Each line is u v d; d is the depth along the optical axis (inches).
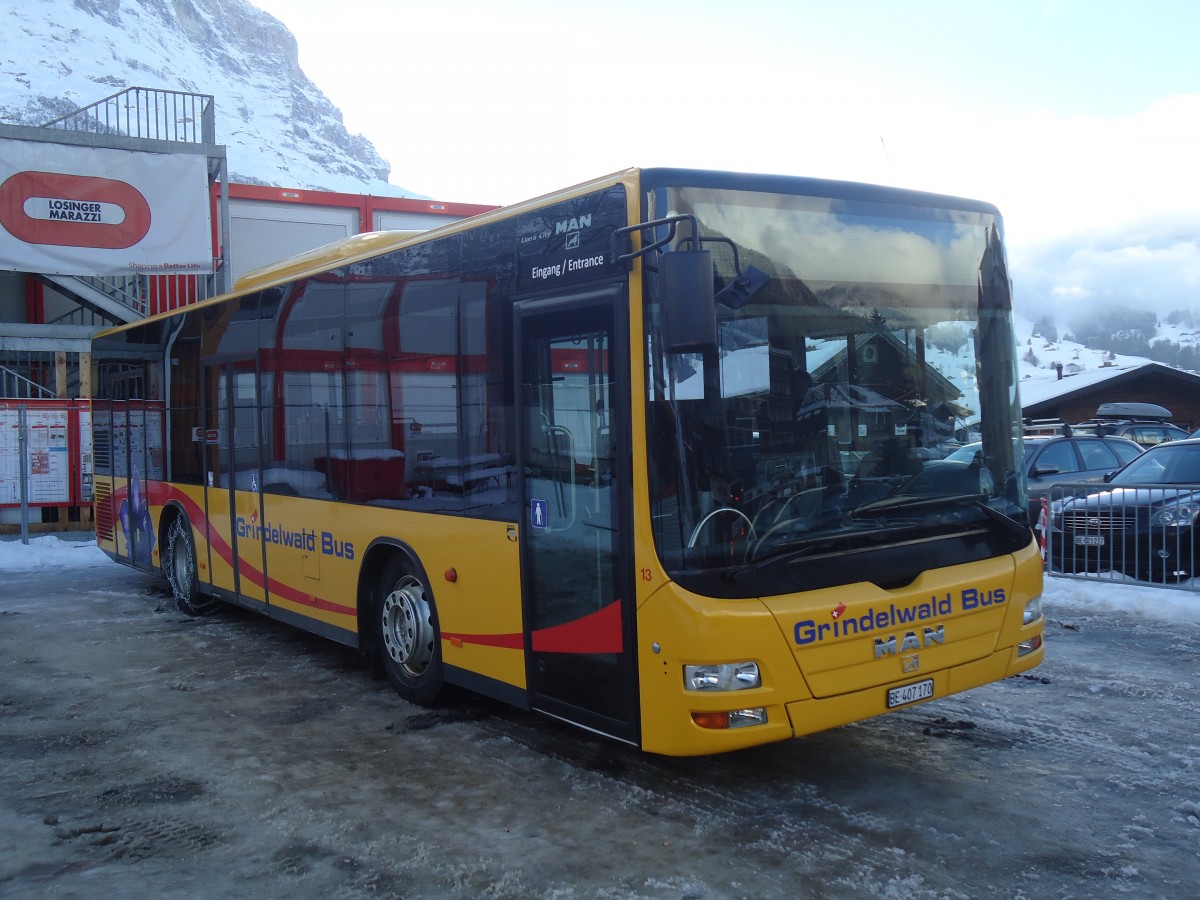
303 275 294.2
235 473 339.9
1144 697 252.7
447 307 230.2
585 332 187.9
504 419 211.6
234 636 346.9
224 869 162.7
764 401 177.9
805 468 180.1
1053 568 419.2
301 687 277.4
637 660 177.3
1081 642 314.7
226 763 214.4
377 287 258.1
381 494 257.9
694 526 169.8
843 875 156.6
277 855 167.6
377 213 847.1
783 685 168.7
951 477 198.8
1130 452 576.7
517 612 209.5
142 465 422.6
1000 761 207.5
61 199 617.0
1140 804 184.1
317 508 288.8
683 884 154.4
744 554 171.5
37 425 628.7
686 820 179.5
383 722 242.8
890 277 195.9
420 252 240.4
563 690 197.5
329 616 286.5
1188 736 222.2
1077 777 197.9
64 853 169.3
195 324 366.9
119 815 185.8
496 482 214.5
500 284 212.2
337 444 277.9
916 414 195.5
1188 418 1316.4
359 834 175.8
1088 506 406.9
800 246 185.9
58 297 796.6
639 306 174.2
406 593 252.5
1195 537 380.5
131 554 440.8
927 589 185.0
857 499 184.9
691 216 166.6
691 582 168.9
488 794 194.1
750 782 197.8
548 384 198.2
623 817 181.3
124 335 439.8
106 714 252.8
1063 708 244.1
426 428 238.7
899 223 198.8
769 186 184.7
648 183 175.3
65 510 638.5
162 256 644.1
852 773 201.8
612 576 182.5
